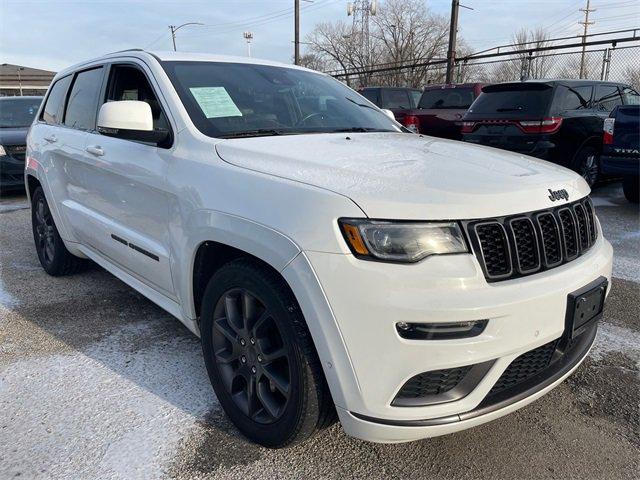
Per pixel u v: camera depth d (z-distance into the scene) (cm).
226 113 295
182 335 351
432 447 244
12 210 787
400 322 187
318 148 259
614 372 307
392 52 4062
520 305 196
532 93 800
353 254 191
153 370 306
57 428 254
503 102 829
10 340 346
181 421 260
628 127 691
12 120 972
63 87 447
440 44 3978
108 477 223
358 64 4175
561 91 794
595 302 228
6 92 5822
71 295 425
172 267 274
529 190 218
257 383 235
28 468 228
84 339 346
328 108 347
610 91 896
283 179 220
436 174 221
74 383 293
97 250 381
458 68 1917
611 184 949
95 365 312
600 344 340
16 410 268
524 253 210
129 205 313
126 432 251
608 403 277
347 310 191
